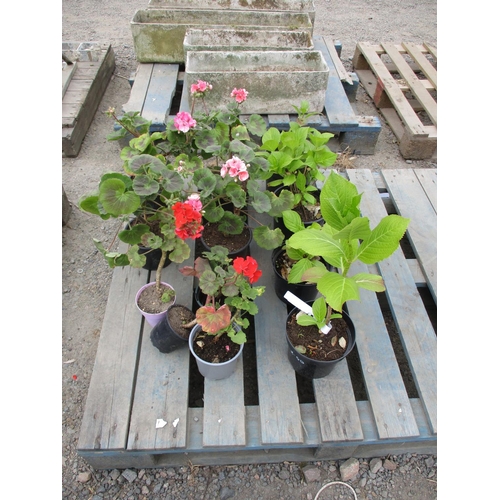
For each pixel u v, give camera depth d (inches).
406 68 147.2
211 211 77.0
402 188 101.5
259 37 138.6
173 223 68.4
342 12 218.1
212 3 154.6
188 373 66.4
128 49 176.9
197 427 62.5
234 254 80.0
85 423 60.5
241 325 64.9
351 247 55.1
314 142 86.0
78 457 68.4
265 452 66.1
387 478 67.9
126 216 73.7
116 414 61.6
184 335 65.8
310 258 71.2
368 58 154.6
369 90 156.7
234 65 127.0
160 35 136.0
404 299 79.2
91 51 146.6
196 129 81.0
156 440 59.3
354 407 63.7
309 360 61.2
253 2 154.4
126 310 74.2
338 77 140.7
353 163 127.0
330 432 61.0
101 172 119.4
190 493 65.2
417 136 123.0
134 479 65.9
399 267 84.4
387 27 205.8
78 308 88.6
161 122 117.7
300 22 146.4
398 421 62.7
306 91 118.7
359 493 66.5
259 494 65.7
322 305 61.7
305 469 67.3
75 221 105.8
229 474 67.3
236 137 86.0
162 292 74.4
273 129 88.0
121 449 58.9
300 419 62.5
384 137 137.7
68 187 114.1
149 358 68.0
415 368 69.1
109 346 69.2
